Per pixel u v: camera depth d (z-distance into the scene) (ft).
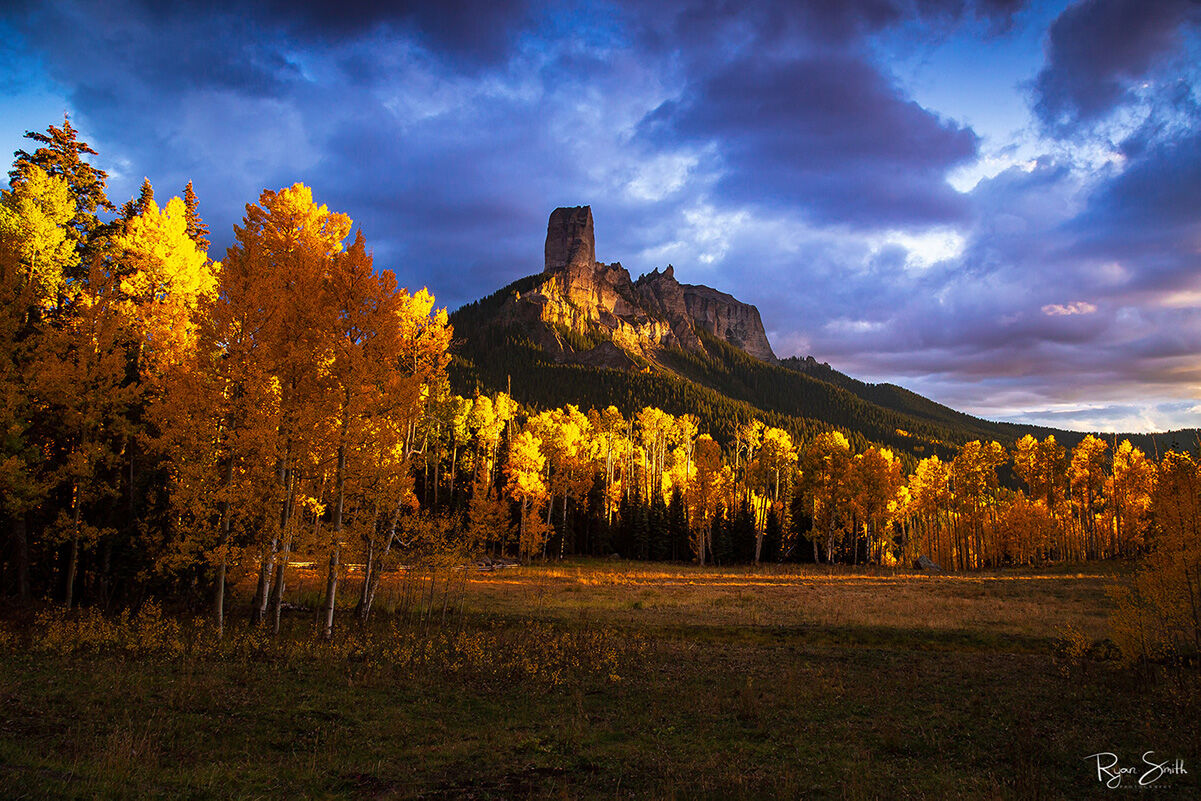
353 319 55.26
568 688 47.11
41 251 71.56
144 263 70.59
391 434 55.36
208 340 50.42
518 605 92.68
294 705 37.58
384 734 34.04
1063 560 220.64
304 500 57.00
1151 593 49.93
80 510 67.00
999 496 262.88
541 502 188.75
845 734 36.52
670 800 25.00
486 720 38.19
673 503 217.36
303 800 24.18
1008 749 33.81
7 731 28.35
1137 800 27.09
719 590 115.96
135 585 69.77
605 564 181.47
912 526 292.40
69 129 82.33
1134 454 203.41
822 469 194.39
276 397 52.13
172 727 31.58
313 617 71.87
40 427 68.64
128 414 72.02
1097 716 40.42
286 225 60.44
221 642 51.42
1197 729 36.81
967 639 69.51
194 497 50.06
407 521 72.74
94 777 23.17
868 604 95.40
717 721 39.11
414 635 61.72
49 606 62.80
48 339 62.28
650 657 58.95
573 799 26.09
